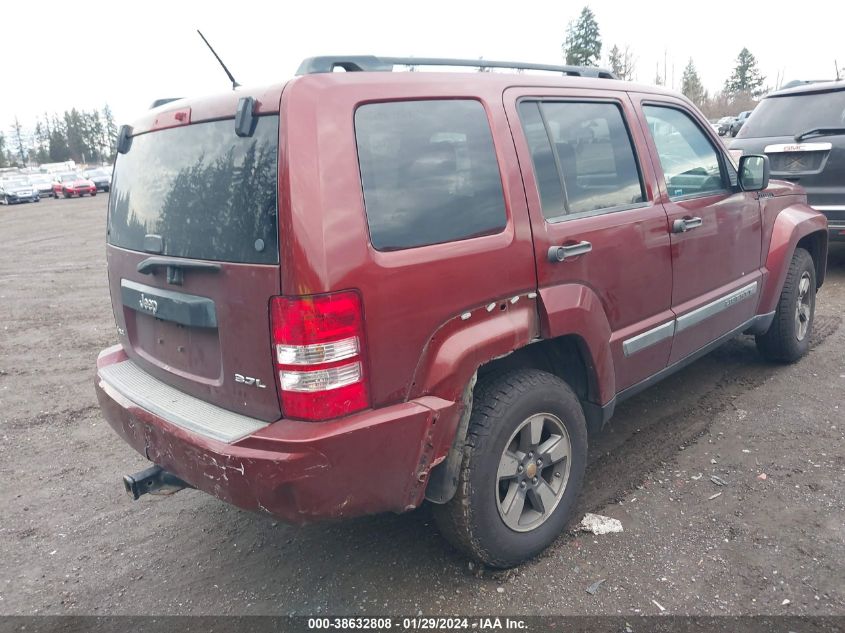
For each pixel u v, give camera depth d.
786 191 4.88
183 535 3.39
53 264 12.95
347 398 2.28
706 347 4.08
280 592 2.89
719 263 4.05
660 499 3.40
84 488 3.94
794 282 4.80
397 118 2.48
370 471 2.35
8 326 7.97
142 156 2.99
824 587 2.70
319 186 2.21
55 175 44.75
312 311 2.19
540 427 2.91
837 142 6.74
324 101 2.29
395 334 2.37
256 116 2.34
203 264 2.46
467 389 2.59
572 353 3.18
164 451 2.62
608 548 3.03
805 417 4.19
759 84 77.75
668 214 3.57
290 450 2.21
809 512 3.21
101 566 3.16
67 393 5.57
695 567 2.87
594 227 3.10
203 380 2.65
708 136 4.10
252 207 2.30
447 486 2.62
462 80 2.74
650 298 3.50
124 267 3.09
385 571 2.98
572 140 3.16
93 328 7.71
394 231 2.39
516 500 2.86
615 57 57.53
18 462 4.30
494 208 2.71
